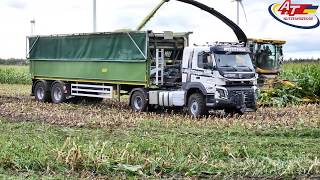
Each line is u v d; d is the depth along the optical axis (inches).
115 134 587.2
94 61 954.7
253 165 414.6
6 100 1033.5
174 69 880.9
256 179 386.0
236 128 641.6
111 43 920.3
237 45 829.8
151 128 645.3
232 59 807.1
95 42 952.9
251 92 810.8
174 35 905.5
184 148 470.0
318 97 1082.7
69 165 402.0
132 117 748.6
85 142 517.3
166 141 512.7
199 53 813.2
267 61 1088.2
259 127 652.7
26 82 1834.4
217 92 790.5
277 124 678.5
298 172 402.9
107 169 394.0
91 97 1029.8
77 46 988.6
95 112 829.8
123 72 903.1
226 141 547.8
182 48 907.4
